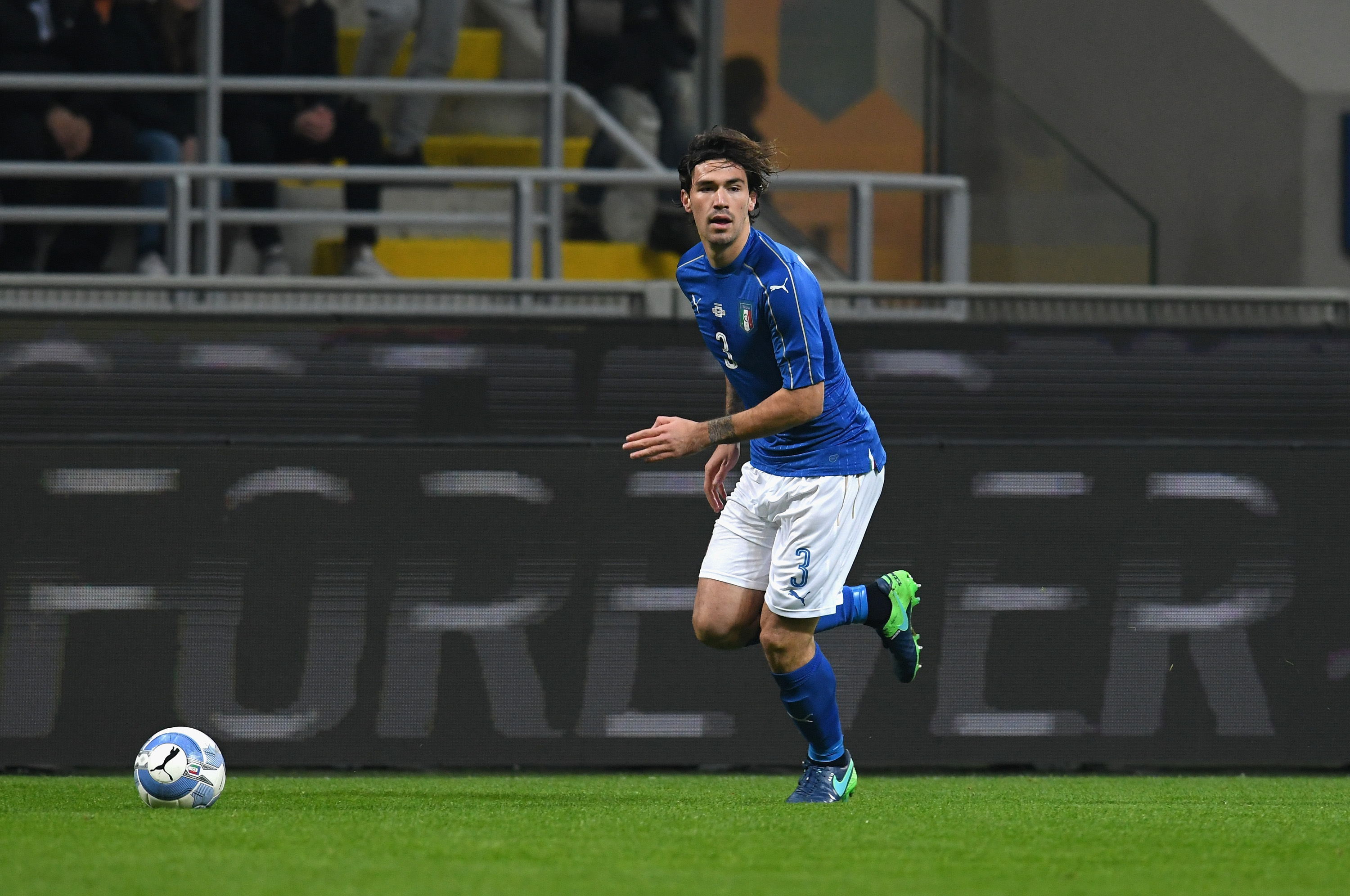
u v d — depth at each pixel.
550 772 20.44
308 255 31.50
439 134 34.12
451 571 20.50
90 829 13.70
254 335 20.56
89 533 20.14
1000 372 21.22
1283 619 21.23
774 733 20.73
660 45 33.00
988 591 20.98
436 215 30.02
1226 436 21.44
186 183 25.12
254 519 20.33
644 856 12.45
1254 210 41.22
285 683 20.23
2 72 29.50
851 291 22.17
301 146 31.17
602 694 20.56
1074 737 20.97
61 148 29.53
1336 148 41.41
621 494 20.77
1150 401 21.38
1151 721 21.05
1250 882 11.77
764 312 14.88
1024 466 21.12
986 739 20.89
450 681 20.41
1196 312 22.73
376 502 20.47
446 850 12.61
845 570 15.65
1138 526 21.19
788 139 34.22
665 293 22.33
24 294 21.38
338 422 20.59
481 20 35.00
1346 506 21.39
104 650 20.08
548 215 29.73
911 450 20.97
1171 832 14.44
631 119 32.88
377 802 16.34
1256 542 21.28
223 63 30.73
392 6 32.03
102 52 29.98
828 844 13.20
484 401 20.73
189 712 20.12
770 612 15.59
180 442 20.31
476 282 22.06
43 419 20.22
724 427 14.80
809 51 34.16
